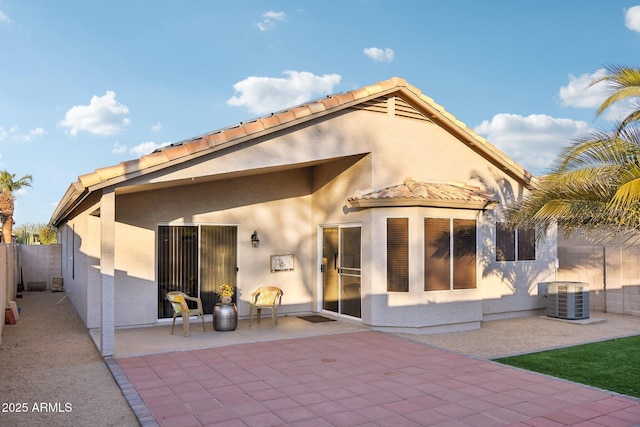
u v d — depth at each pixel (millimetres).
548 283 14672
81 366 8773
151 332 11516
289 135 10938
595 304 16391
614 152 7770
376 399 6992
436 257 12070
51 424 6074
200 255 12914
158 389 7348
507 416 6371
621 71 8148
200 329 11898
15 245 20594
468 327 12539
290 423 6098
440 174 13266
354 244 12797
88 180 8625
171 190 12531
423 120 13070
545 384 7727
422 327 11773
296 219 14180
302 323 12750
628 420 6242
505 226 14430
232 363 8844
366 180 12281
